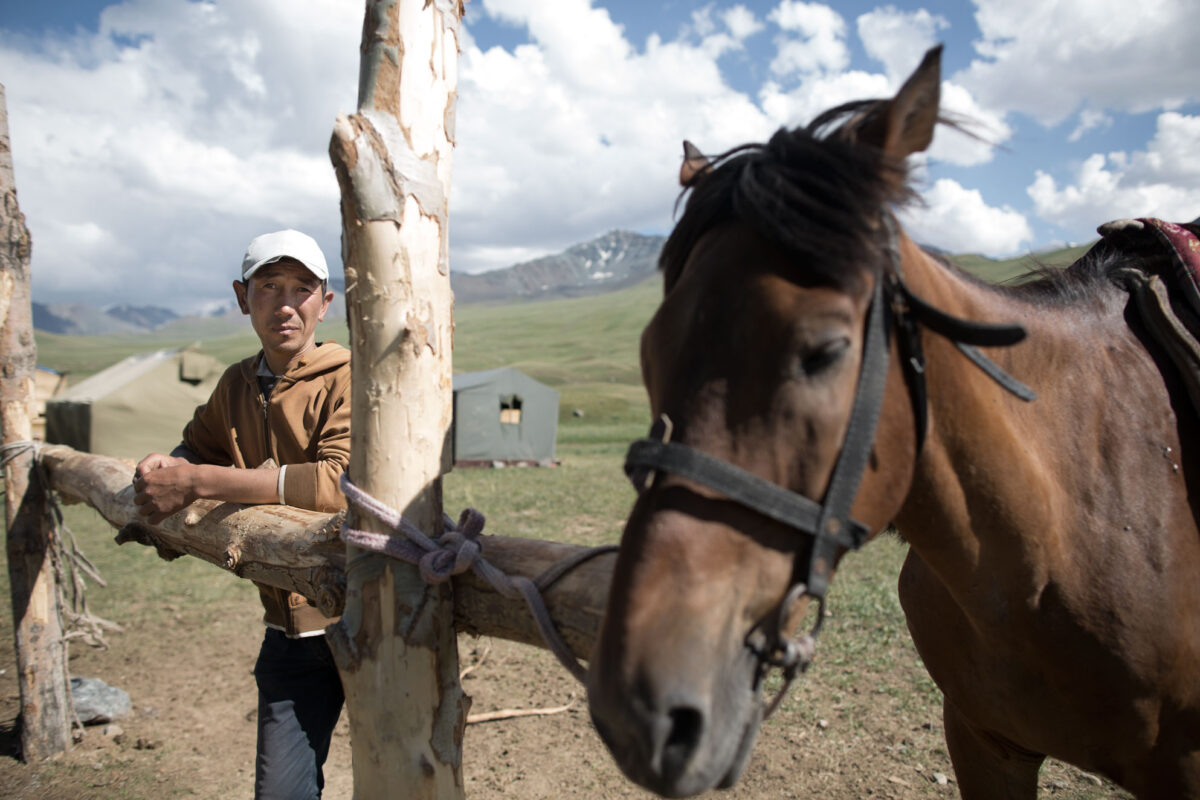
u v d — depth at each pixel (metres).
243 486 1.94
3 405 3.61
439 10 1.58
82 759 3.63
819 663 4.27
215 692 4.40
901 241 1.34
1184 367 1.64
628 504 10.55
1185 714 1.56
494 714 3.88
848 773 3.16
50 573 3.69
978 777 1.91
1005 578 1.50
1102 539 1.52
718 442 1.11
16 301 3.61
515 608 1.51
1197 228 1.80
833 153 1.20
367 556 1.55
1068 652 1.53
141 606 6.09
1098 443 1.57
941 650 1.79
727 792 3.07
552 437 19.20
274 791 2.05
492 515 9.88
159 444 16.30
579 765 3.40
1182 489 1.60
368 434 1.54
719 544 1.10
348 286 1.53
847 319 1.12
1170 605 1.52
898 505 1.26
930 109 1.25
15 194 3.59
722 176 1.31
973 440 1.38
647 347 1.25
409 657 1.52
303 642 2.11
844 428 1.15
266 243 2.16
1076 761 1.68
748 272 1.15
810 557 1.13
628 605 1.07
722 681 1.06
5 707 4.28
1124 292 1.78
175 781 3.43
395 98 1.53
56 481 3.56
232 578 7.02
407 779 1.53
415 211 1.52
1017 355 1.52
